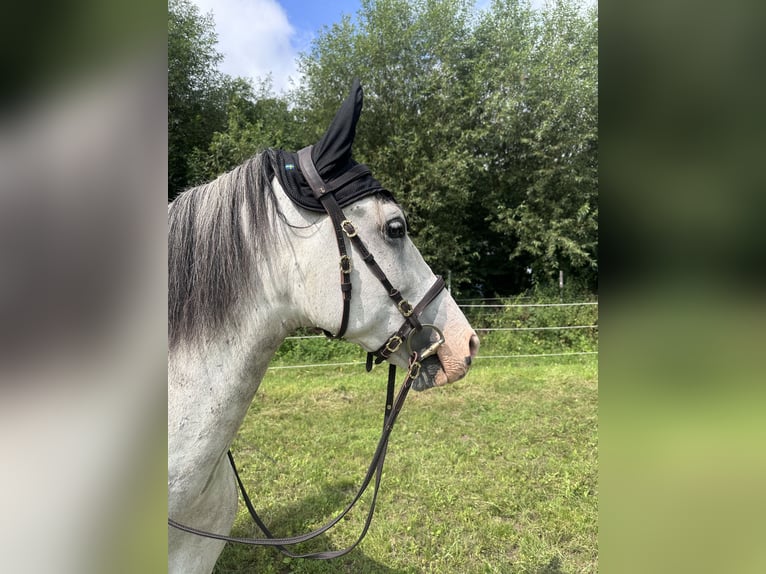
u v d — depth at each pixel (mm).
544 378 6332
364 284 1269
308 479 3396
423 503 3070
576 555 2539
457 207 10164
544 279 11000
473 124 10258
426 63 10180
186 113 9930
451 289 10469
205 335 1143
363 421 4621
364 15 10102
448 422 4586
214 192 1226
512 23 10852
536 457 3785
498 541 2645
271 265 1217
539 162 10453
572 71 9891
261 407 5105
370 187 1278
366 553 2553
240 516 2924
